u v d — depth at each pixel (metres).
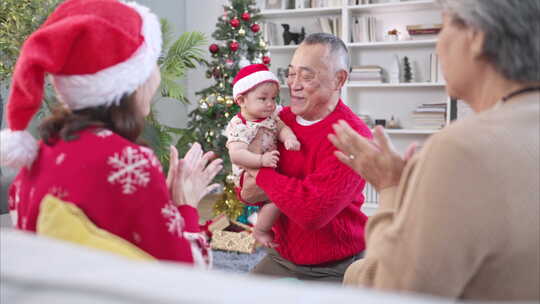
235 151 1.71
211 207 4.94
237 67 4.19
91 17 0.80
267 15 5.35
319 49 1.54
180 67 4.26
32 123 3.18
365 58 5.16
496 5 0.74
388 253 0.74
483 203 0.67
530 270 0.69
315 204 1.45
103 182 0.78
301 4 5.15
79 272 0.43
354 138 0.97
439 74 4.79
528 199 0.67
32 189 0.83
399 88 5.09
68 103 0.87
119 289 0.40
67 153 0.80
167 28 4.43
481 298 0.72
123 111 0.90
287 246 1.65
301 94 1.58
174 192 1.02
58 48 0.78
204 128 4.27
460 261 0.68
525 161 0.68
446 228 0.67
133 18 0.89
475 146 0.68
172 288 0.41
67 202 0.76
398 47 5.04
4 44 3.10
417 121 4.86
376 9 4.96
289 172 1.68
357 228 1.60
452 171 0.68
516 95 0.77
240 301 0.39
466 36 0.79
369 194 4.99
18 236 0.53
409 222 0.72
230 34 4.28
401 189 0.84
